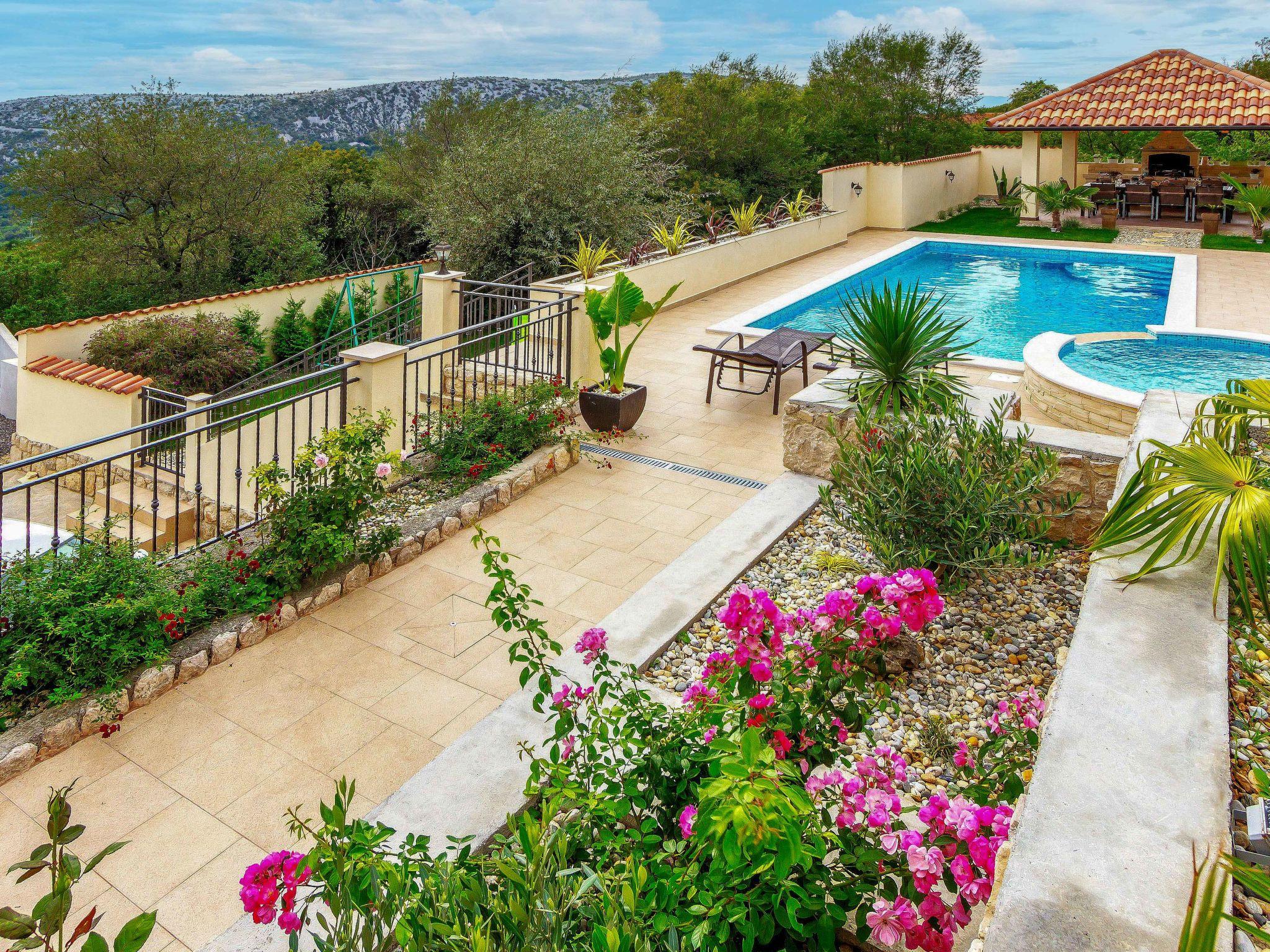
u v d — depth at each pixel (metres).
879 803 2.22
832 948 2.12
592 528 5.95
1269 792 1.96
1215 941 1.39
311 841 3.39
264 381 14.38
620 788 2.54
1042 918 1.60
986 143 28.50
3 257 20.97
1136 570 3.02
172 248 21.73
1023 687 3.89
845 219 18.28
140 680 4.18
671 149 21.84
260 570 4.98
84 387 11.76
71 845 3.38
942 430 4.56
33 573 4.39
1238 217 18.58
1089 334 10.41
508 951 1.80
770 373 8.48
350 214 27.53
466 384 9.06
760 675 2.49
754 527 5.56
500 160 16.16
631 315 7.41
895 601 2.54
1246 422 3.57
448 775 3.48
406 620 4.90
